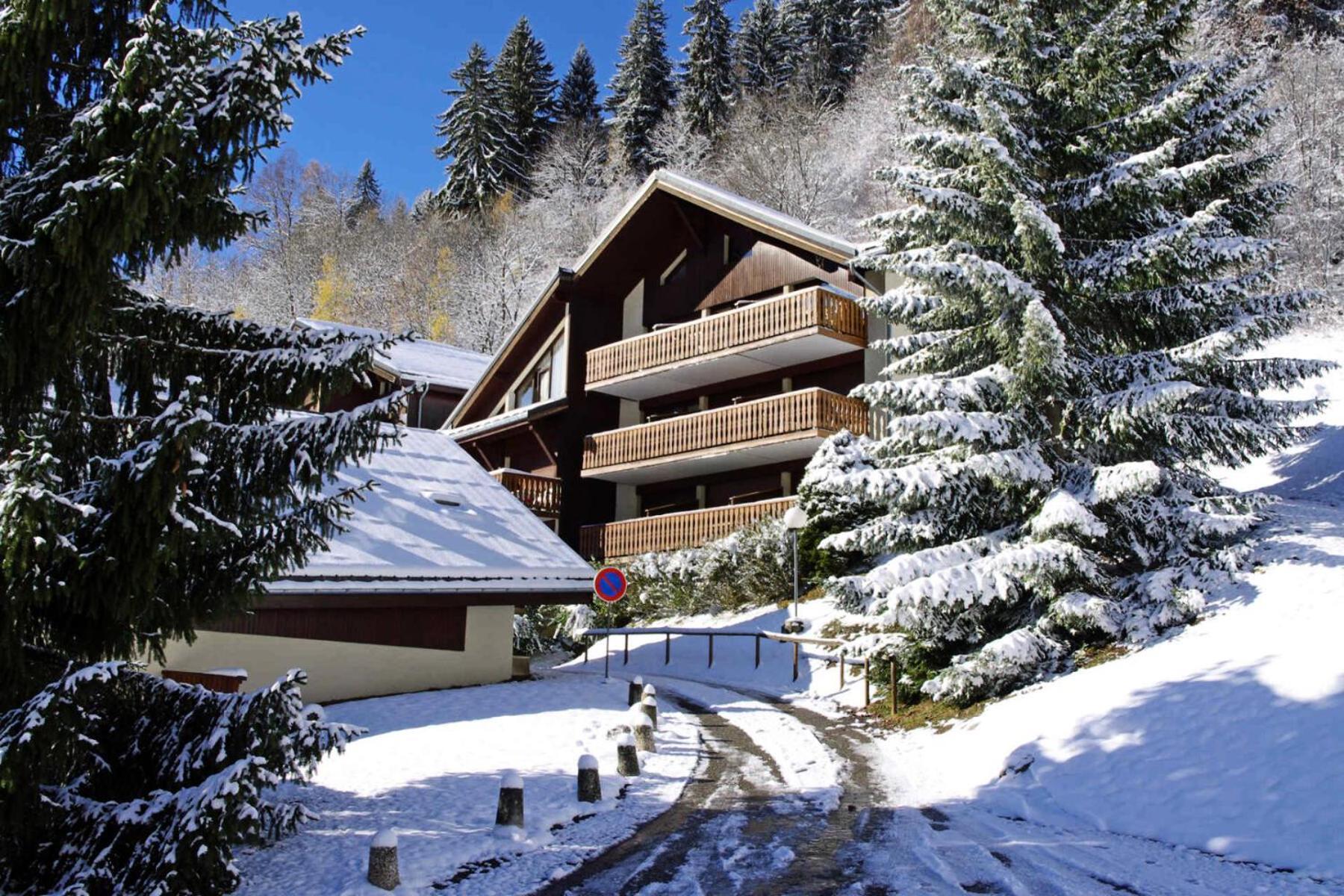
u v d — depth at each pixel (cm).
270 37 743
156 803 675
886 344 1733
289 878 773
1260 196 1716
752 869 794
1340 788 831
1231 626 1233
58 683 633
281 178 7169
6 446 725
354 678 1628
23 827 670
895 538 1536
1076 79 1589
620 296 3097
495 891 746
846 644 1548
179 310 848
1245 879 749
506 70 7631
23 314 689
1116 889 733
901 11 6312
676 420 2662
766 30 7025
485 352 5394
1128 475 1338
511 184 7062
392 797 1011
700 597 2372
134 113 694
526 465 3152
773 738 1359
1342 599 1189
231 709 717
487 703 1558
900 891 734
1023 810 980
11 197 710
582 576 1841
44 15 702
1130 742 1048
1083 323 1606
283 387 838
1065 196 1595
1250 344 1516
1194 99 1523
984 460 1408
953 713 1379
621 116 7188
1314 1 4353
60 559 655
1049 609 1345
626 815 971
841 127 5712
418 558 1677
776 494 2662
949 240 1627
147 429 734
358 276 6350
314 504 823
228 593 797
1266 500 1418
